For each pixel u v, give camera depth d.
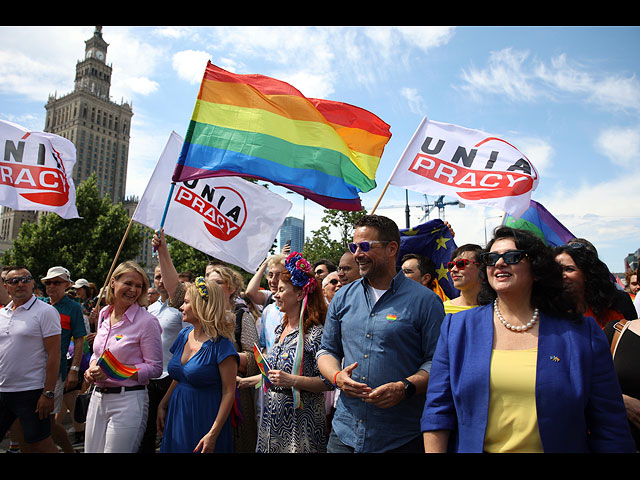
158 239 4.81
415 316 2.81
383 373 2.77
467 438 2.11
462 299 4.04
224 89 4.70
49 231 30.09
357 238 3.06
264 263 6.00
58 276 5.35
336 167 4.77
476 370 2.15
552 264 2.18
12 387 4.29
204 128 4.55
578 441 1.93
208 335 3.60
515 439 2.00
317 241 17.98
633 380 2.61
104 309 4.21
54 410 5.04
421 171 5.21
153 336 3.94
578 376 1.97
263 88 4.84
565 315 2.14
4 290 5.64
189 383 3.55
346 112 5.47
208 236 5.59
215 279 4.48
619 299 3.52
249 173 4.50
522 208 4.88
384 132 5.47
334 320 3.16
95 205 31.56
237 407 3.73
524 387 2.02
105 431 3.68
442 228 6.05
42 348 4.45
